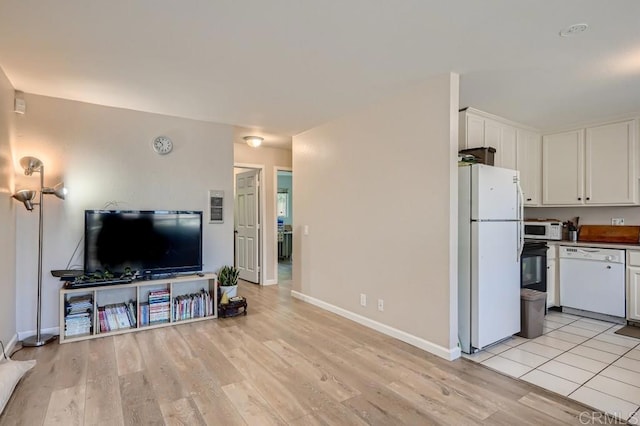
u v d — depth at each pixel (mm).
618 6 1867
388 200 3373
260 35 2223
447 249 2818
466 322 2957
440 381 2447
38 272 3172
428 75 2854
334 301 4129
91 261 3375
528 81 2971
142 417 2004
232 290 4066
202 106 3646
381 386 2375
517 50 2410
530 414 2049
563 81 2967
